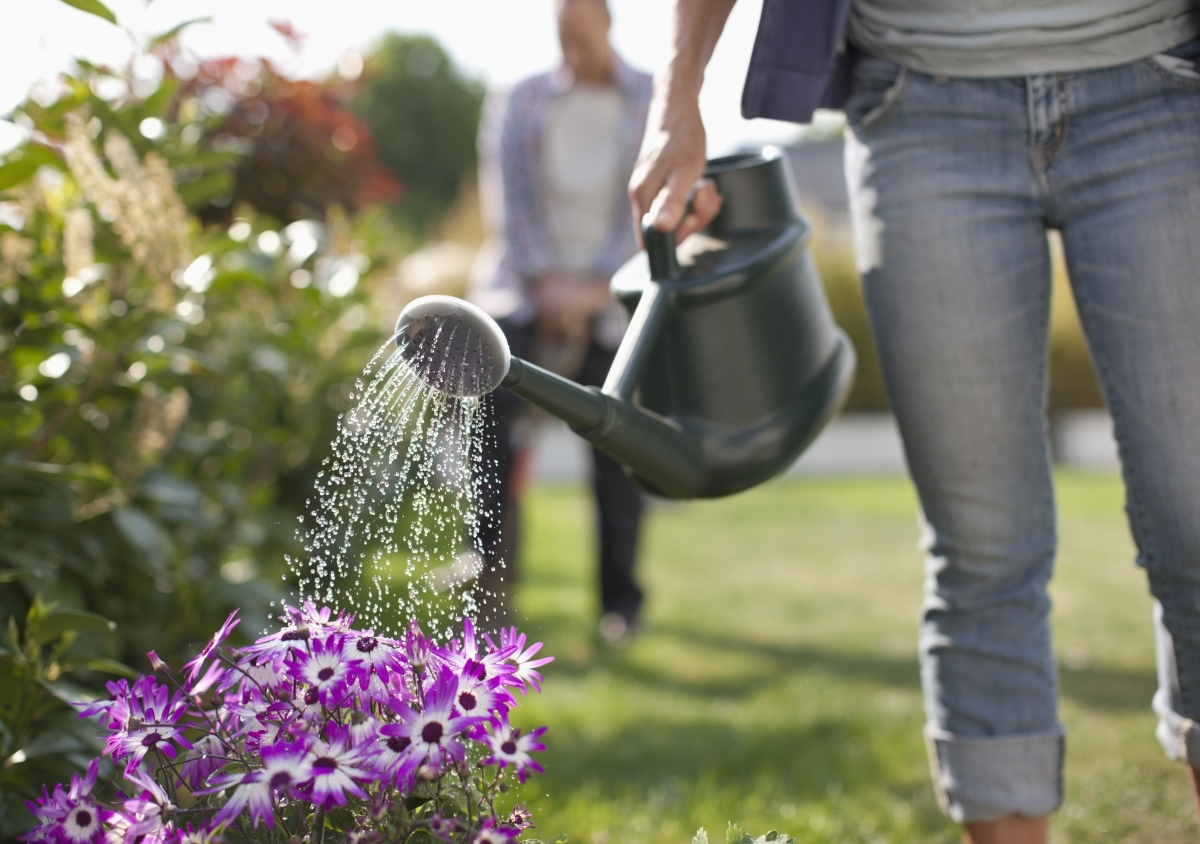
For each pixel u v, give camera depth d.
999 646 1.22
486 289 3.16
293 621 0.93
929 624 1.28
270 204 2.78
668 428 1.12
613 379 1.10
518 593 3.36
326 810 0.84
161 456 1.73
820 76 1.27
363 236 2.47
